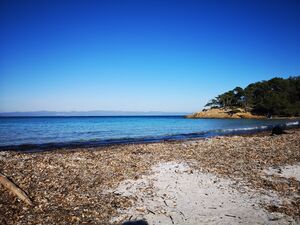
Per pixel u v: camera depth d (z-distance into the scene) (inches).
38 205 307.9
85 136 1371.8
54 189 362.3
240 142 850.8
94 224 267.3
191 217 285.3
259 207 312.7
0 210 287.7
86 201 326.0
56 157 571.5
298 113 3914.9
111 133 1577.3
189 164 526.0
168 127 2230.6
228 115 4439.0
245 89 4690.0
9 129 1822.1
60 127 2139.5
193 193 359.3
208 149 709.3
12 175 399.2
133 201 329.4
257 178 429.7
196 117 4987.7
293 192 366.3
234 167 501.4
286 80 4475.9
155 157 595.5
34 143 1037.8
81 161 531.8
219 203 324.5
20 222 265.9
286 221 275.9
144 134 1521.9
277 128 1256.8
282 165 520.7
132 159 567.5
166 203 324.5
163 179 422.3
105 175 441.7
